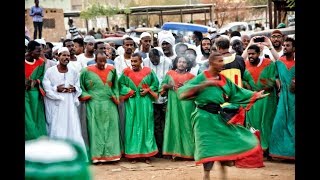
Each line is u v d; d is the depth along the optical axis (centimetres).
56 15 2058
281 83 908
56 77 898
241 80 914
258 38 1020
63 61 899
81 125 936
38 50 889
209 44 986
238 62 909
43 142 381
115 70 942
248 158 859
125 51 1026
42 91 895
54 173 358
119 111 962
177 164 934
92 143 922
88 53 1019
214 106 722
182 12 2505
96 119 923
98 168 897
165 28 1880
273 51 1014
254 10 2556
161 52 1019
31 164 362
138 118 948
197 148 729
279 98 914
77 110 920
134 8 2388
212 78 723
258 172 835
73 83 911
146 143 945
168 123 960
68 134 902
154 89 959
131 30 1905
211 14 2512
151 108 958
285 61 907
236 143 718
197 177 829
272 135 916
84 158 374
